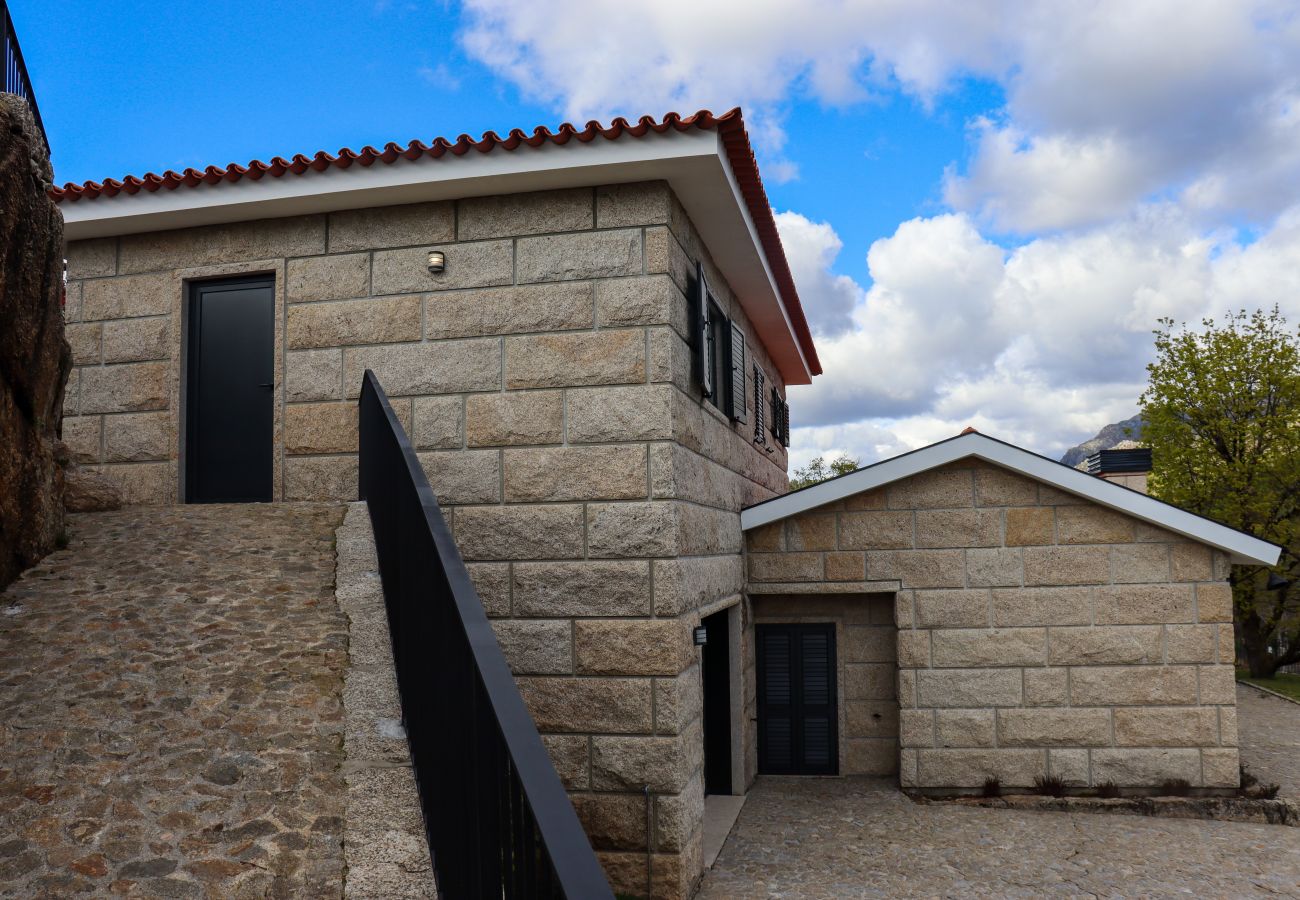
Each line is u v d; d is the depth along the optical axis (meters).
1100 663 9.77
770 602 10.99
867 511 10.32
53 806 3.54
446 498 7.57
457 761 2.74
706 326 8.46
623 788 6.98
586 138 7.04
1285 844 8.30
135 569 5.90
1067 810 9.42
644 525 7.19
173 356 8.45
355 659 4.85
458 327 7.73
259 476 8.31
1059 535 9.95
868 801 9.72
